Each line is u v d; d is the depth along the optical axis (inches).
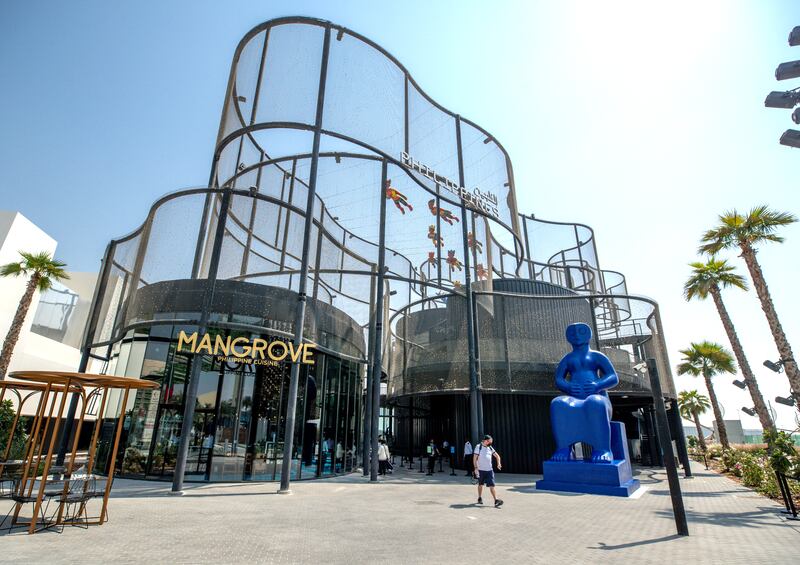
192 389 402.6
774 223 737.6
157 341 505.0
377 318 591.5
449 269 720.3
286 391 531.5
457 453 753.0
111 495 359.6
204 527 253.1
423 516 310.5
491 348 662.5
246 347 458.0
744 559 202.4
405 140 685.3
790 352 668.1
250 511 311.6
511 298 695.1
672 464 269.9
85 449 1233.4
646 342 722.8
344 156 735.1
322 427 573.6
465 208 734.5
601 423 487.8
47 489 341.4
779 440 355.9
